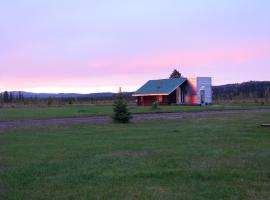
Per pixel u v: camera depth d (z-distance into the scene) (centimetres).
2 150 1480
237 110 4572
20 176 1015
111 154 1339
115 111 2825
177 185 895
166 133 2020
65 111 4612
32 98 9006
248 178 952
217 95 10162
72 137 1909
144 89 7238
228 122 2722
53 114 3978
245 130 2108
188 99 6731
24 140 1800
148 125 2578
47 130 2289
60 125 2647
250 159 1198
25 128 2436
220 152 1338
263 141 1644
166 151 1379
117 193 836
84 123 2803
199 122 2770
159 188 872
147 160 1204
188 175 988
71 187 895
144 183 918
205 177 966
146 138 1812
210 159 1202
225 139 1714
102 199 797
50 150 1469
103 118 3338
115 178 969
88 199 799
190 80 6719
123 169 1071
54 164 1169
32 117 3516
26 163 1198
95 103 8338
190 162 1156
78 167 1115
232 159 1199
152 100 7038
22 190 877
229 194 817
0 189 888
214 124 2564
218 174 991
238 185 886
